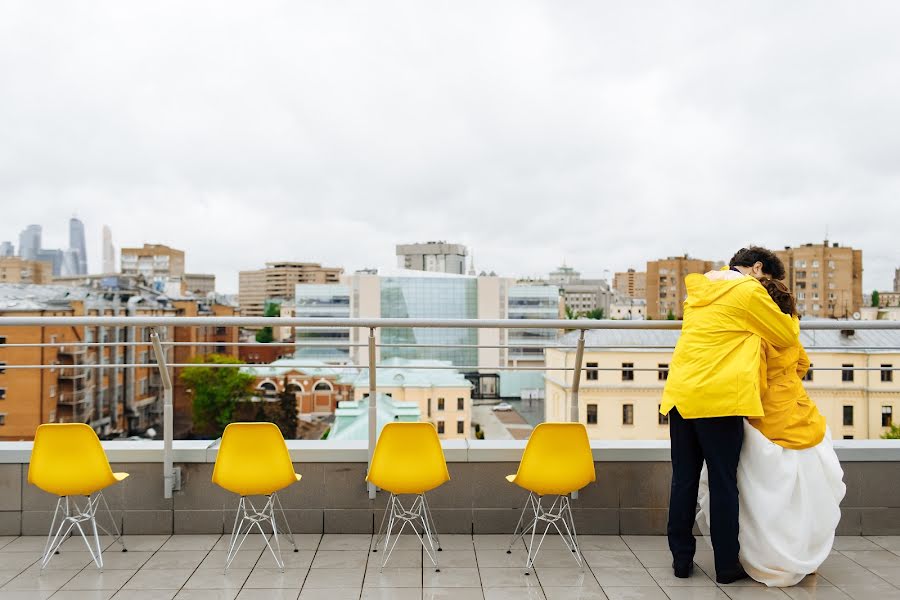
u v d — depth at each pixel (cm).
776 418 379
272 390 5994
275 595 360
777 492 372
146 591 364
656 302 18525
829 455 382
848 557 416
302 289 10231
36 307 6606
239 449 388
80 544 433
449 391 2623
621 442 468
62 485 387
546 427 387
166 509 451
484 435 2189
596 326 436
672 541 391
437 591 366
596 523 455
